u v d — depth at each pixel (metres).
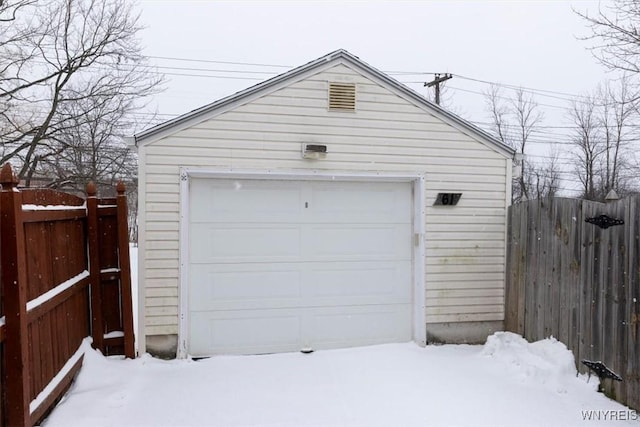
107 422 3.44
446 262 5.73
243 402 3.91
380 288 5.69
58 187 12.94
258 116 5.18
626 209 3.83
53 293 3.51
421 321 5.64
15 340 2.81
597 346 4.14
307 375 4.59
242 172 5.14
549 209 4.92
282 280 5.40
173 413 3.66
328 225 5.54
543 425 3.50
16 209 2.82
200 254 5.16
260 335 5.33
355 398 4.02
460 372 4.69
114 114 13.98
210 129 5.07
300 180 5.45
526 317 5.33
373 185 5.68
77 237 4.39
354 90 5.42
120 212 4.85
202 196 5.18
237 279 5.27
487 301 5.85
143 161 4.93
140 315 4.93
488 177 5.85
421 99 5.60
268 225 5.36
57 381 3.58
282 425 3.49
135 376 4.43
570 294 4.54
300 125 5.29
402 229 5.77
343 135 5.41
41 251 3.36
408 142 5.59
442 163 5.70
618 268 3.90
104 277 4.80
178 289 5.02
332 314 5.55
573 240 4.50
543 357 4.63
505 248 5.87
